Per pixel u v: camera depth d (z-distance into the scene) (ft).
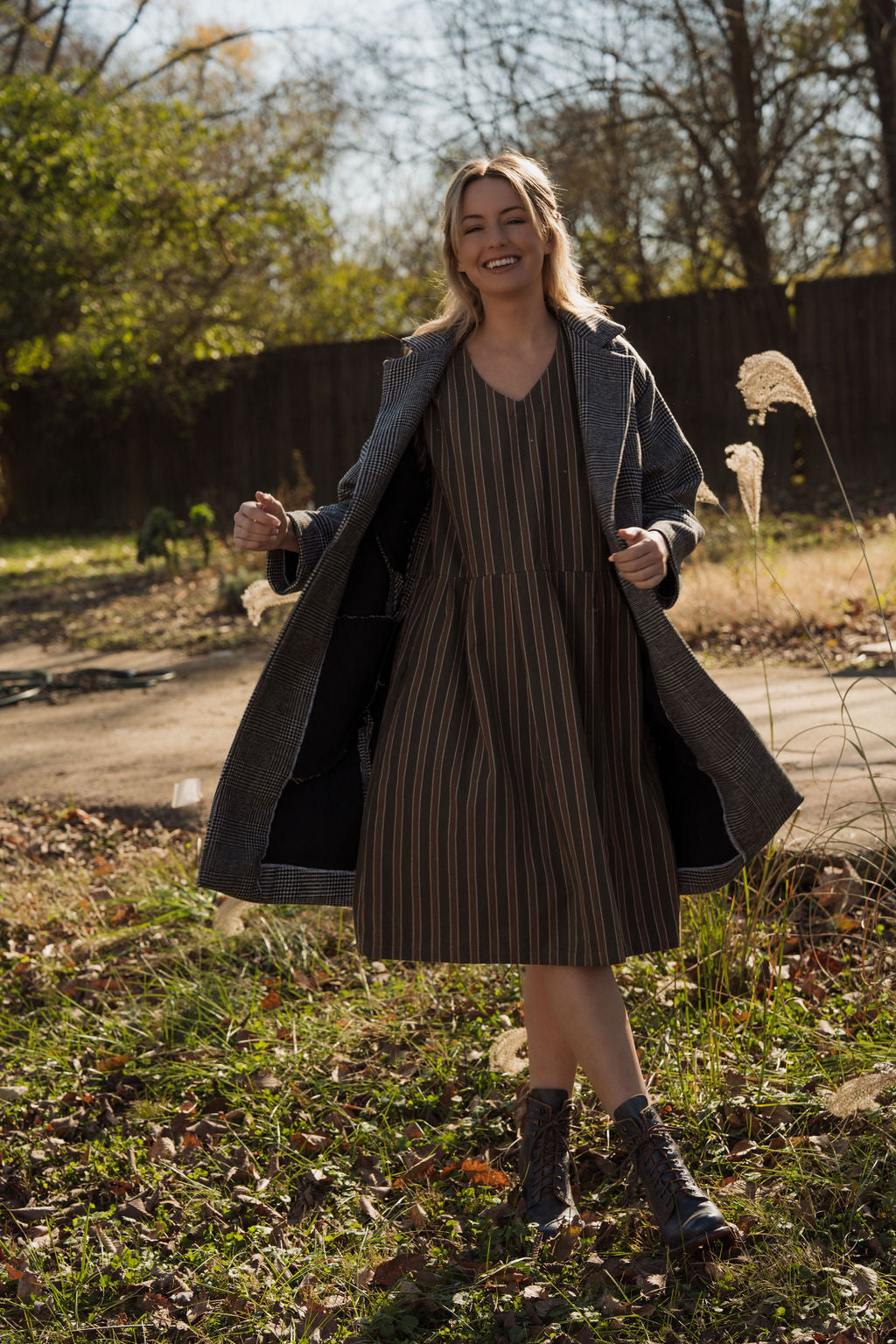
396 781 7.22
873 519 36.81
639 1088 7.00
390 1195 7.77
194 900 12.23
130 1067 9.57
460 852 7.02
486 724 7.07
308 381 53.67
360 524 7.19
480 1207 7.51
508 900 6.99
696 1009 9.27
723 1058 8.48
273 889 7.77
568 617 7.12
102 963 11.39
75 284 54.24
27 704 23.91
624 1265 6.77
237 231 58.90
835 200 49.85
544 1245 6.97
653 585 6.65
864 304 44.14
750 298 45.27
